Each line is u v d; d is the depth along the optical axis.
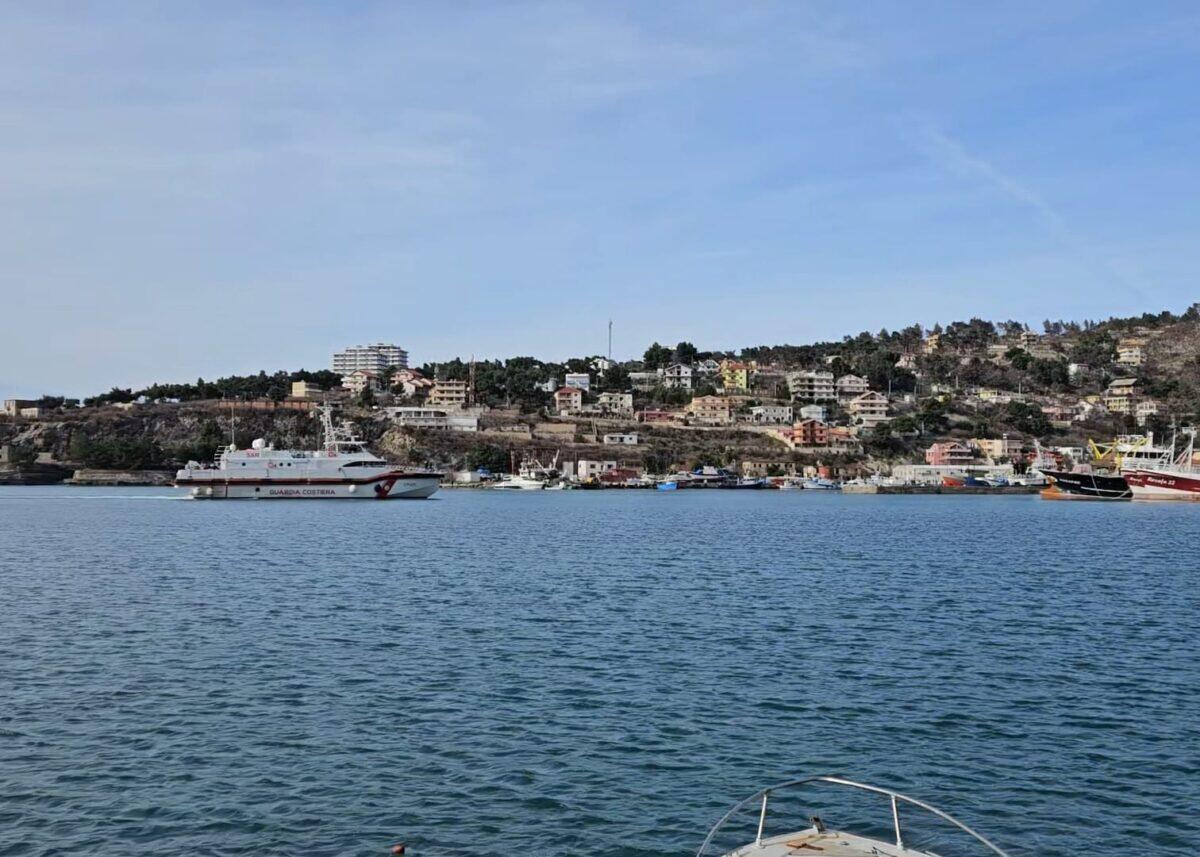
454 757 31.77
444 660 45.16
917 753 32.53
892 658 46.16
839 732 34.62
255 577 75.44
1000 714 36.91
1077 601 64.12
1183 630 53.59
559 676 42.22
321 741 33.22
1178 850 25.56
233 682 40.84
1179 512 188.00
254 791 28.83
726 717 36.28
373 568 82.12
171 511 173.50
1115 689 40.59
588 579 74.81
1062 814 27.72
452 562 87.38
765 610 59.84
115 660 44.84
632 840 25.86
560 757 31.84
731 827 26.72
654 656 46.31
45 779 29.62
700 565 85.69
